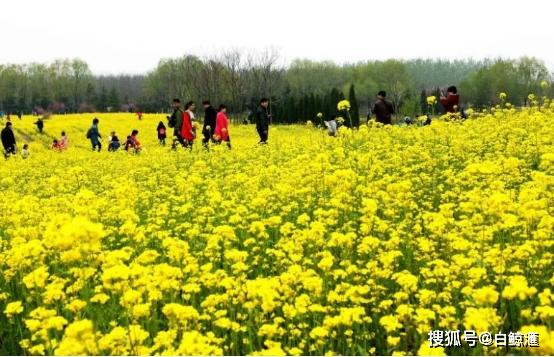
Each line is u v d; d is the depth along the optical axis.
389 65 170.50
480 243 7.00
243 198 12.55
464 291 5.63
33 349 5.24
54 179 15.92
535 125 16.73
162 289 6.07
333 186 10.23
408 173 12.60
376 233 8.60
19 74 171.50
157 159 21.81
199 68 97.06
